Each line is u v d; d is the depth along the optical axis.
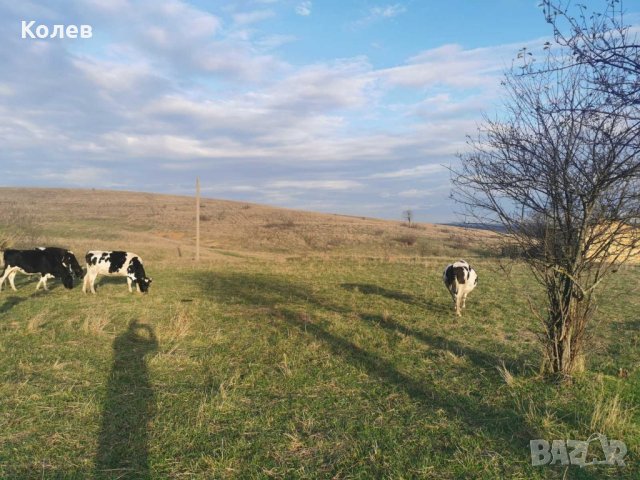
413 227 64.75
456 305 11.62
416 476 4.40
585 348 7.19
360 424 5.42
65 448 4.83
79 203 65.56
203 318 10.95
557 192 5.95
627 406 5.83
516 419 5.55
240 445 4.92
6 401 5.85
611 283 16.08
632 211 5.65
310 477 4.38
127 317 10.80
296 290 15.49
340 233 51.81
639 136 3.87
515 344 8.81
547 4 4.19
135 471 4.45
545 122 5.79
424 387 6.58
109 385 6.54
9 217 27.50
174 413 5.68
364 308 12.37
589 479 4.34
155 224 52.88
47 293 14.38
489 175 6.21
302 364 7.56
